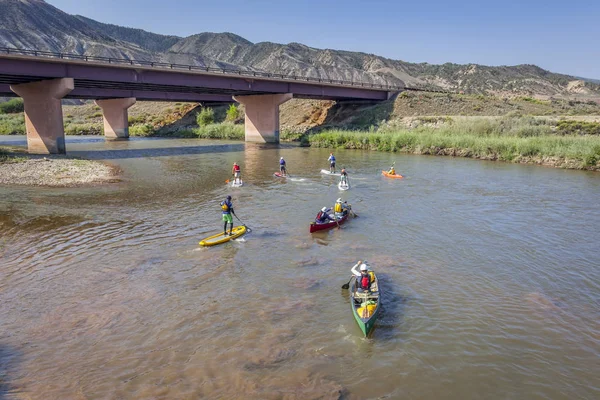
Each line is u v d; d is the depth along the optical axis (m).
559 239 18.61
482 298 13.06
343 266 15.50
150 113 94.19
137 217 21.62
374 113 69.31
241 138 70.62
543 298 13.08
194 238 18.45
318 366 9.71
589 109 74.31
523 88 190.12
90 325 11.37
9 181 29.44
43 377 9.28
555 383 9.22
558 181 32.03
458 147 47.56
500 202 25.41
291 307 12.44
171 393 8.77
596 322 11.70
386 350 10.37
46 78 41.66
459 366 9.77
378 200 25.95
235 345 10.51
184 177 33.44
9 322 11.48
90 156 45.06
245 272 14.91
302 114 76.88
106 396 8.69
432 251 17.08
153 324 11.45
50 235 18.58
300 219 21.64
